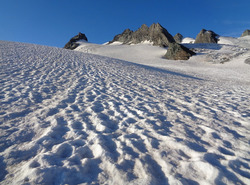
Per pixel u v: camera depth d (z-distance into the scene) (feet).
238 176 5.47
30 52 44.19
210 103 15.53
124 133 8.97
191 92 20.67
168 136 8.42
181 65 91.50
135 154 6.84
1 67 24.98
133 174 5.63
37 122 9.84
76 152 6.85
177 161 6.35
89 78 24.97
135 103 14.70
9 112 11.09
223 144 7.77
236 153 7.02
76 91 17.87
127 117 11.34
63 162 6.19
